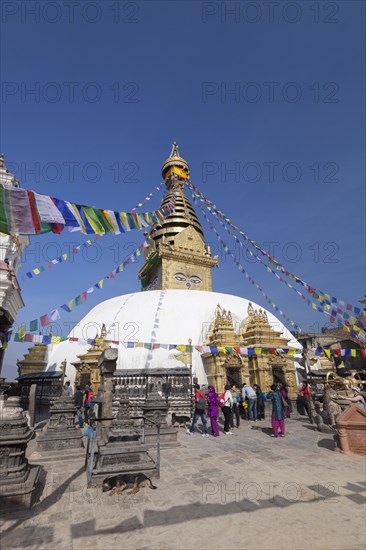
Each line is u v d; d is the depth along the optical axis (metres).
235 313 21.39
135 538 3.90
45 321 11.20
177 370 15.89
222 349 16.14
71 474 6.57
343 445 8.11
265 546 3.65
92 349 17.28
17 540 3.87
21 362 19.52
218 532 4.01
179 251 29.25
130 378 15.83
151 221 9.41
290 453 8.16
